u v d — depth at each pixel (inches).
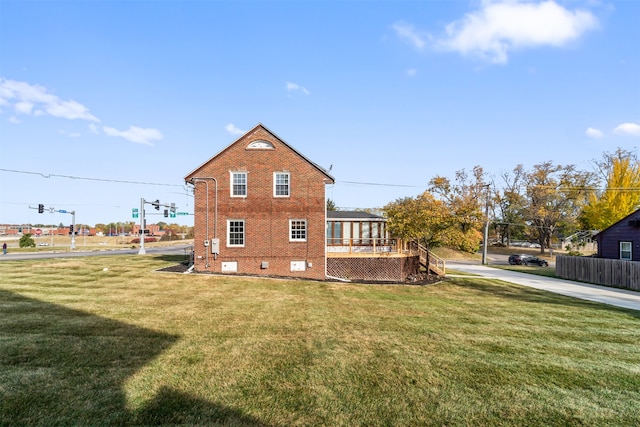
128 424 178.9
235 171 850.1
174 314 415.5
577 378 260.7
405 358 289.4
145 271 783.1
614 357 313.3
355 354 295.7
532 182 2262.6
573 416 204.7
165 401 203.3
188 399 207.0
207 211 842.8
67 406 193.9
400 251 985.5
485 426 190.9
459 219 1196.5
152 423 180.1
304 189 858.8
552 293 733.9
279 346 309.9
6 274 700.0
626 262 855.1
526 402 219.9
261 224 848.9
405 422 191.2
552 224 2258.9
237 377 240.5
